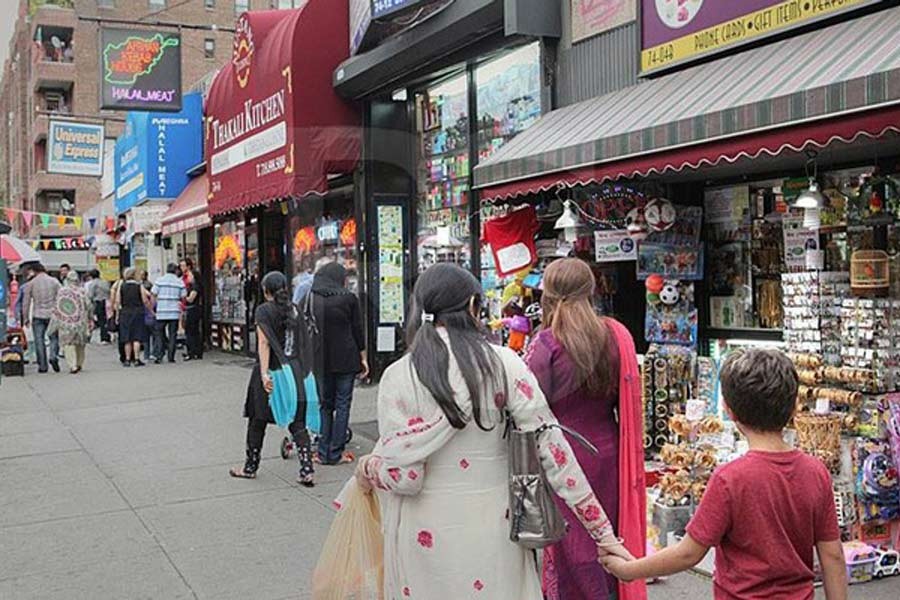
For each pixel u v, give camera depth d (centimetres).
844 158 545
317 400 638
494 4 722
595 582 344
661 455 521
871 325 494
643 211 652
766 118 453
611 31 680
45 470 710
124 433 841
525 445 258
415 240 559
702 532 249
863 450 469
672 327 664
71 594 449
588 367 346
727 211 658
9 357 1322
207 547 517
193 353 1270
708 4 586
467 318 267
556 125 661
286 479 660
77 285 1432
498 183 659
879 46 439
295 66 693
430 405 256
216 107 796
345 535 297
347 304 571
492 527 258
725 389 259
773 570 243
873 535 473
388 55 705
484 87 770
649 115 551
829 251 571
